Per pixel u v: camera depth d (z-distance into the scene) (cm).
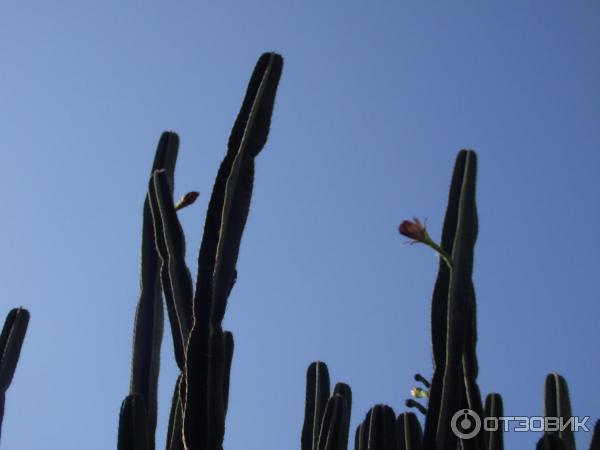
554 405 338
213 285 281
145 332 317
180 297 296
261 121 307
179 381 297
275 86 314
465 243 280
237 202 293
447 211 291
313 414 362
